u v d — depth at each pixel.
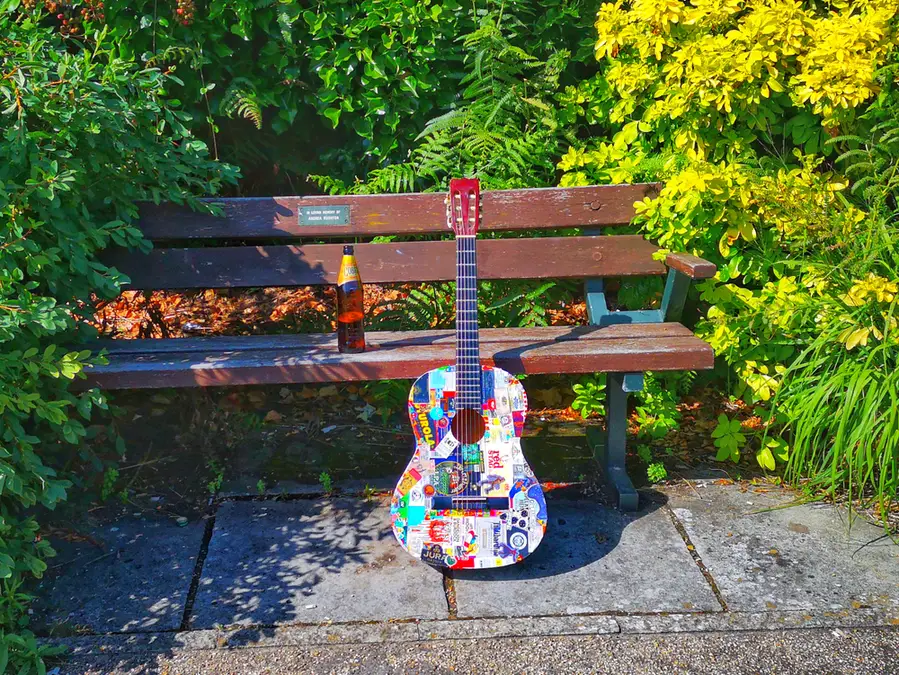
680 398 3.94
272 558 2.84
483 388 2.71
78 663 2.37
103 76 2.93
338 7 3.93
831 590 2.67
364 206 3.39
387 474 3.36
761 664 2.38
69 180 2.66
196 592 2.66
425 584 2.70
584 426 3.74
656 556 2.85
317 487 3.26
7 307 2.40
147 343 3.16
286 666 2.36
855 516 3.08
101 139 2.97
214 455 3.48
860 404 3.02
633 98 3.67
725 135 3.51
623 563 2.81
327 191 4.40
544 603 2.61
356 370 2.90
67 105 2.74
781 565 2.80
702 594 2.65
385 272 3.43
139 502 3.16
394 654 2.40
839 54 3.21
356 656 2.39
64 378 2.68
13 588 2.39
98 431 3.36
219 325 4.32
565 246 3.47
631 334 3.21
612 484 3.20
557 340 3.15
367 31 3.97
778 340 3.35
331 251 3.40
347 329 2.99
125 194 3.13
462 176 3.82
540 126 4.00
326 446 3.57
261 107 4.17
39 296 2.83
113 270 2.91
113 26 3.83
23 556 2.58
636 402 3.82
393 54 3.96
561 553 2.86
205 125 4.16
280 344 3.14
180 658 2.39
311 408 3.88
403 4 3.86
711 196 3.29
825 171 3.79
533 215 3.46
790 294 3.33
